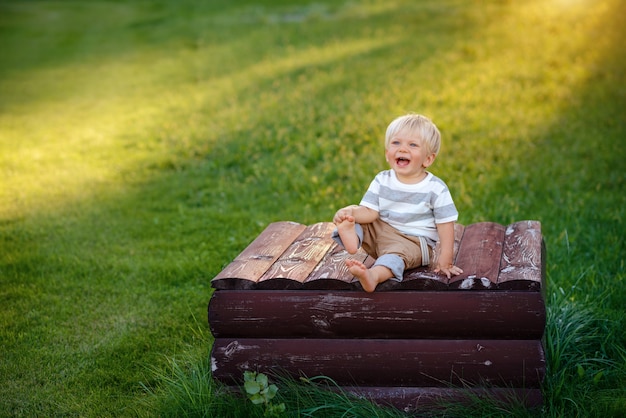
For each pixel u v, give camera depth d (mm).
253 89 12008
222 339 3686
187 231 6566
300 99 10742
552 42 12867
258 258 3928
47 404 3986
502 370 3473
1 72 15742
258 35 17266
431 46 13625
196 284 5480
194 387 3748
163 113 11258
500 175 7344
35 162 9039
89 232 6621
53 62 16594
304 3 22125
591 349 4156
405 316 3500
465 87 10656
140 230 6629
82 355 4477
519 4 17078
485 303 3428
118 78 14430
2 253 6113
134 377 4180
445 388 3549
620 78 10508
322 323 3568
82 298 5266
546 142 8281
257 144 8898
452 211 3586
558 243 5715
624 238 5730
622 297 4680
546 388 3662
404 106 9969
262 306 3588
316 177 7508
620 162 7543
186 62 15359
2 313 5039
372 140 8578
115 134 10250
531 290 3404
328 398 3592
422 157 3602
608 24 14000
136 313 5008
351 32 16141
